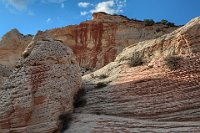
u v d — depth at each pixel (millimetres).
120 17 55094
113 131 19703
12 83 20641
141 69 25094
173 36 25500
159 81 22953
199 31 24078
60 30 55719
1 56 55844
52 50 22609
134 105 22141
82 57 52656
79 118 21297
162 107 21500
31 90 20406
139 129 19641
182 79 22500
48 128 19906
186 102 21328
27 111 19812
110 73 27484
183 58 23609
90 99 23688
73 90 23391
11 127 19578
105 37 52750
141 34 51625
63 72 22516
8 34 57875
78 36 54438
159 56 25500
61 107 21312
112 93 23609
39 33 23672
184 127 19500
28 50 22500
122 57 28500
